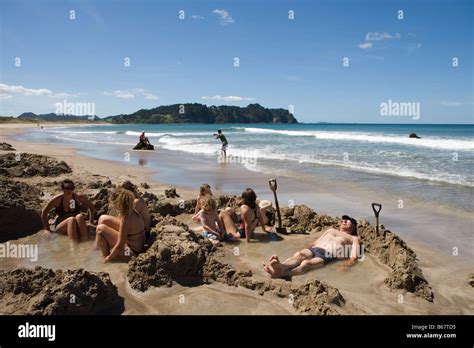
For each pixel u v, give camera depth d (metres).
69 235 6.61
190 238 5.78
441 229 7.48
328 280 5.25
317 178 13.21
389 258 5.75
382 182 12.33
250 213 6.87
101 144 32.03
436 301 4.67
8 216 6.79
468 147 25.20
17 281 4.29
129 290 4.76
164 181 12.84
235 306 4.41
